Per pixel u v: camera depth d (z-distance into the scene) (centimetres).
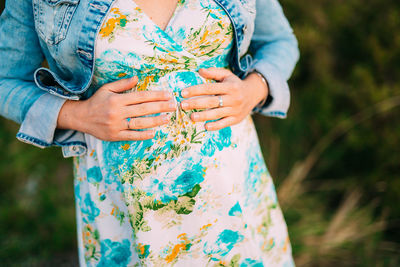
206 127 88
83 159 100
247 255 100
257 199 109
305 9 207
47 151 272
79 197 103
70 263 205
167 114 87
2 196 243
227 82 90
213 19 86
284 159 234
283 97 109
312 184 228
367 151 207
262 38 115
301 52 208
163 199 91
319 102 216
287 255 123
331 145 222
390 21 192
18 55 93
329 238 196
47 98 92
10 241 215
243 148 100
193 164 89
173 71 88
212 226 95
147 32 83
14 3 87
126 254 101
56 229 219
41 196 241
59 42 86
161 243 93
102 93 88
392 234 203
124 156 90
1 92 92
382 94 195
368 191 212
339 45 213
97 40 83
